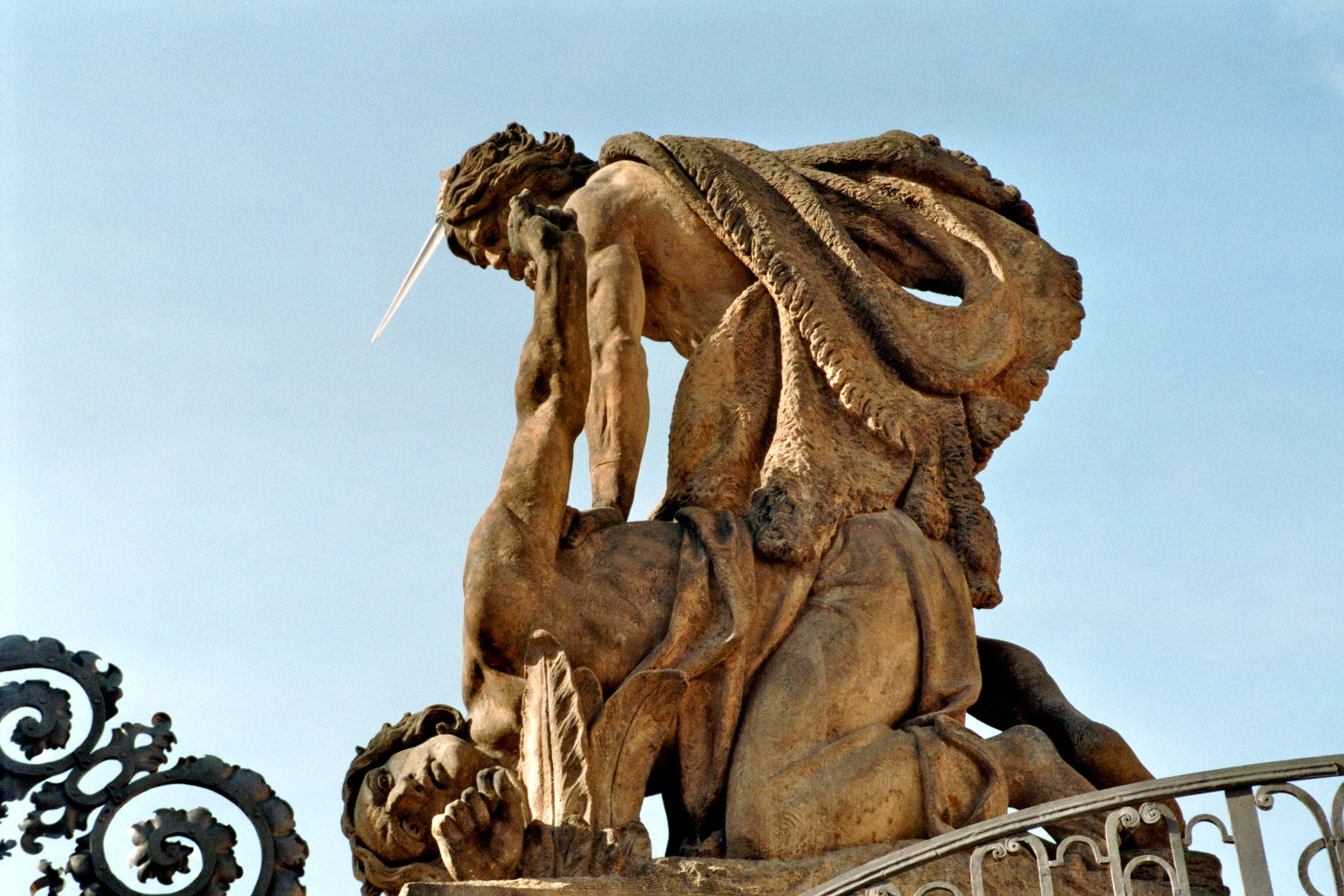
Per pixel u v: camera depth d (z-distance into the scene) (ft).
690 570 25.72
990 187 31.60
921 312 29.07
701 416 28.32
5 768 25.03
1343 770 20.25
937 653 26.18
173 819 25.18
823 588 26.20
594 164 32.58
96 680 25.95
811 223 29.86
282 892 25.21
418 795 24.44
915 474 27.81
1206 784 20.42
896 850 21.30
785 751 24.53
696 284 29.96
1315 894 19.62
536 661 24.45
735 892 22.76
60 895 24.67
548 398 26.11
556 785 23.58
